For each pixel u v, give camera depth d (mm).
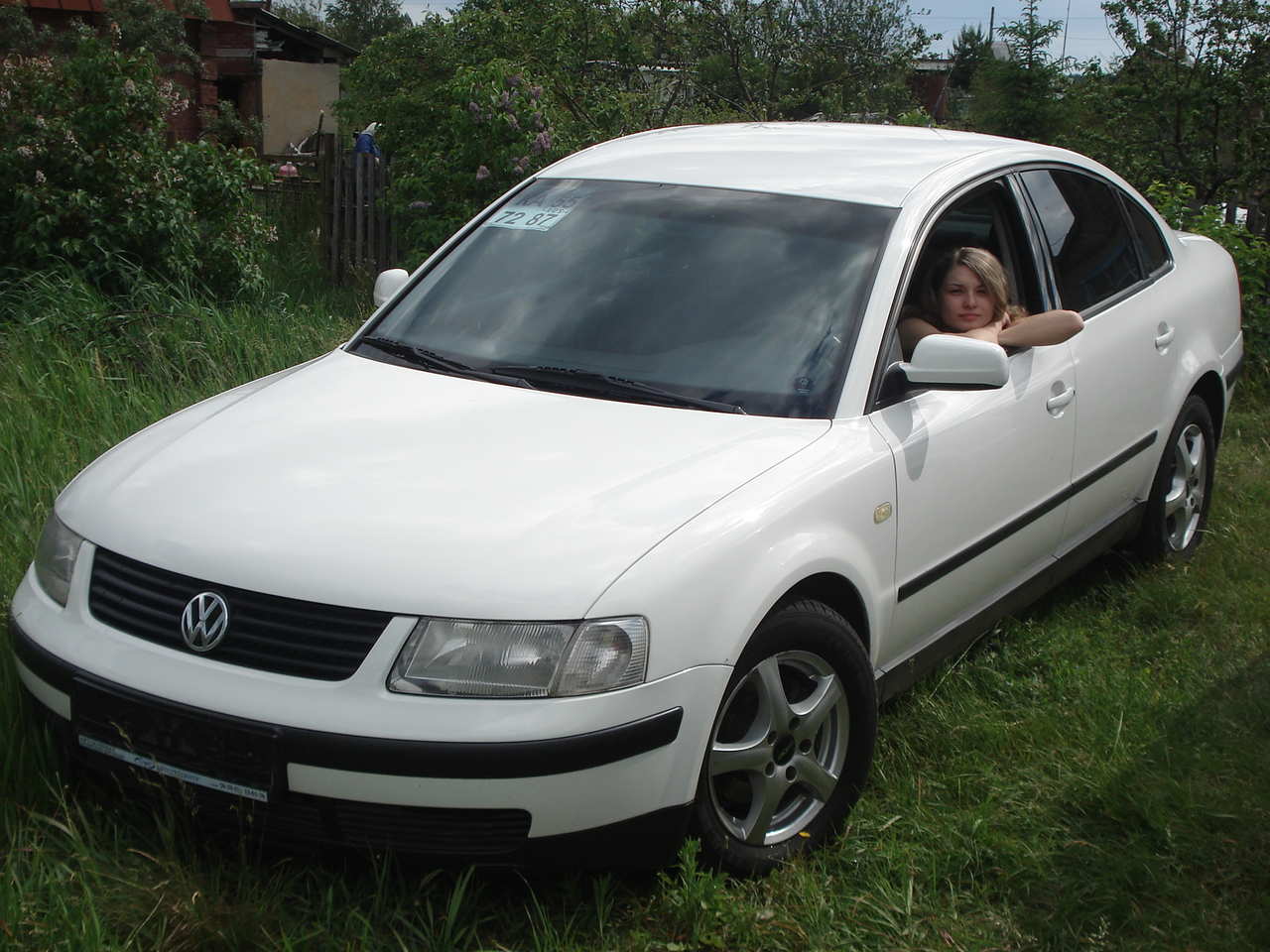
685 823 2828
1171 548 5309
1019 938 2951
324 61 25531
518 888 2963
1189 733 3887
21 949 2545
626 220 3979
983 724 3826
